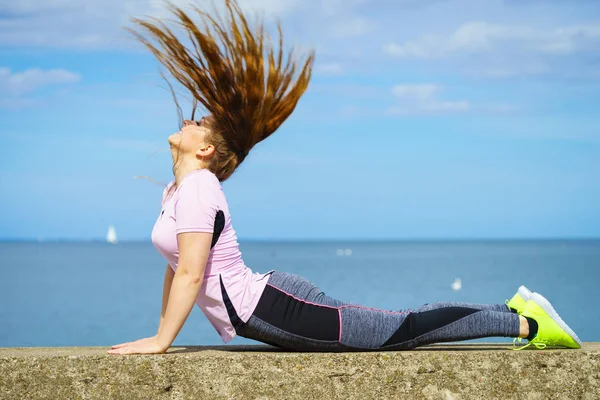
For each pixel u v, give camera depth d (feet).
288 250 625.82
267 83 11.63
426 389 10.91
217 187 11.28
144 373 10.48
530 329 11.62
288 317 11.28
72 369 10.41
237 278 11.39
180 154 11.73
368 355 10.86
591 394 11.19
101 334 57.00
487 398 11.01
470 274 155.94
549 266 205.36
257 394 10.65
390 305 79.82
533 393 11.11
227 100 11.46
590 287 103.86
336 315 11.33
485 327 11.54
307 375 10.74
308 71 12.00
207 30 11.28
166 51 11.35
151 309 78.84
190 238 10.89
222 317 11.43
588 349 11.60
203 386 10.57
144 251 561.84
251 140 11.81
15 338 54.90
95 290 114.83
